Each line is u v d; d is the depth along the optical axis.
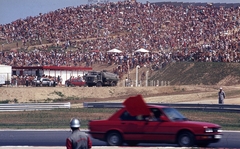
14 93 198.38
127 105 60.44
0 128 101.50
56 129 99.06
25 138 82.12
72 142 37.56
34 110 148.00
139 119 69.06
